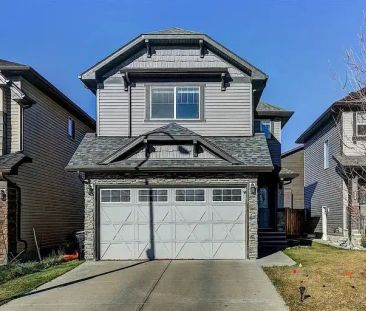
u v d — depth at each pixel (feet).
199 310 28.91
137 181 51.19
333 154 76.89
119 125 57.62
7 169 50.01
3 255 50.52
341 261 47.62
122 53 57.72
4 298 33.06
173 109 57.93
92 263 48.49
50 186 66.49
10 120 55.26
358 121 65.82
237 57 57.47
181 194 51.31
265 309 29.01
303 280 37.37
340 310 28.43
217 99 58.08
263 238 66.18
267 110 79.20
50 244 65.82
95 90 61.67
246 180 50.93
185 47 59.16
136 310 29.14
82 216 83.20
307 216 98.68
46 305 30.83
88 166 50.21
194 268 44.50
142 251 50.80
